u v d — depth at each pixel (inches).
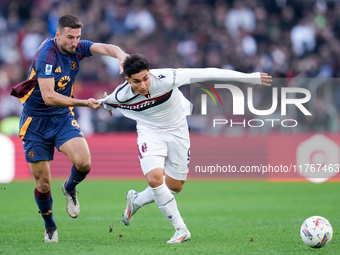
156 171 937.5
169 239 1013.8
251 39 2901.1
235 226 1190.9
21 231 1141.1
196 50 2839.6
